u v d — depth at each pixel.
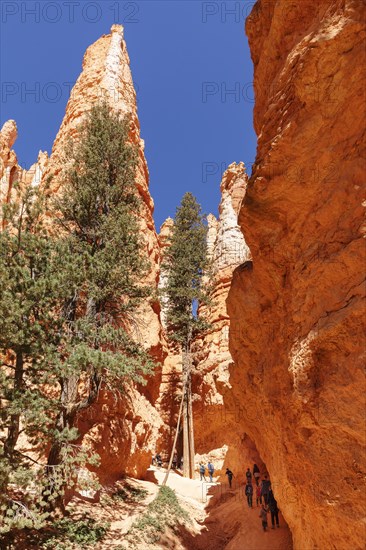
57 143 30.28
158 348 26.41
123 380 16.48
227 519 16.66
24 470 10.95
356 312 7.25
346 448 7.32
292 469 9.01
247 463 19.50
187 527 16.59
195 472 28.75
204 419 32.06
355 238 7.72
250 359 12.71
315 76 8.79
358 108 8.23
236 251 39.88
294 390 8.30
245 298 12.93
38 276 13.34
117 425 19.59
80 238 18.81
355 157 8.16
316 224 8.99
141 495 18.44
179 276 32.59
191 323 30.95
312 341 8.06
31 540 12.23
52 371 12.52
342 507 7.27
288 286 9.97
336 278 7.98
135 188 21.80
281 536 12.93
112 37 35.34
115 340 16.00
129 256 17.95
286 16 10.77
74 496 15.95
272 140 9.91
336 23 8.52
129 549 13.38
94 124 21.30
